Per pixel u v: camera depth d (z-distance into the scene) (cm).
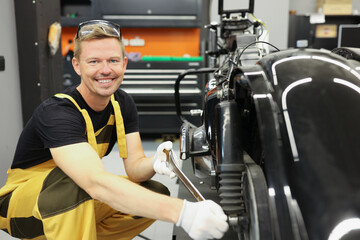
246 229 94
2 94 207
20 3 224
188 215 95
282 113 89
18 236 130
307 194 82
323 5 494
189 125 173
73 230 115
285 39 443
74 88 131
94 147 125
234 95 108
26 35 227
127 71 377
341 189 81
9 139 216
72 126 115
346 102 88
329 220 79
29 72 230
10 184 133
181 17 393
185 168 251
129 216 140
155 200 98
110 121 139
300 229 81
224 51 216
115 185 101
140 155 146
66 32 428
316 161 83
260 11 437
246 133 111
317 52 101
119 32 124
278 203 84
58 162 112
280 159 86
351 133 85
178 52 440
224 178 94
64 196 115
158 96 371
